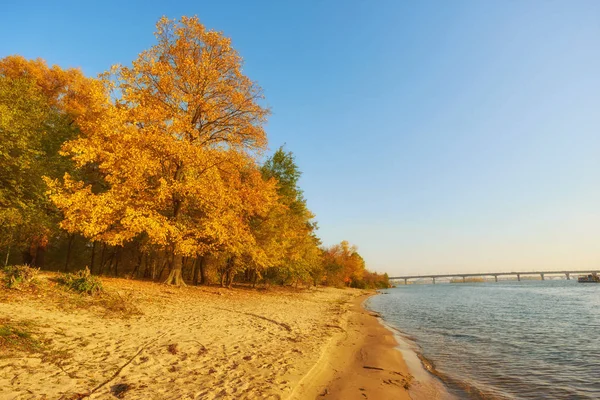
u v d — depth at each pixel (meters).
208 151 18.59
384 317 23.97
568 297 48.53
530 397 7.44
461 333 16.66
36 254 22.95
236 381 6.51
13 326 7.60
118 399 5.22
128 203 16.06
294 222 31.41
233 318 13.33
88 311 10.51
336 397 6.65
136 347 8.00
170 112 17.91
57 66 22.97
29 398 4.93
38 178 16.73
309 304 25.70
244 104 20.05
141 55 18.45
